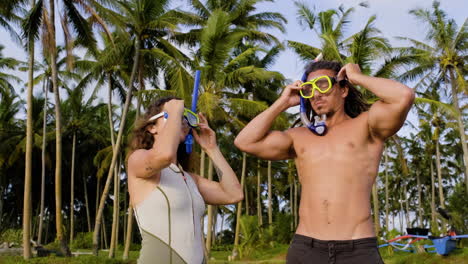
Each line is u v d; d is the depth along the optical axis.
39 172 38.91
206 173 25.86
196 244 2.31
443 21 24.03
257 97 24.50
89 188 43.56
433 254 15.49
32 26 16.48
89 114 34.94
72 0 17.23
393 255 17.95
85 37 18.59
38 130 35.25
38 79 29.12
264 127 2.57
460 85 23.06
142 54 19.56
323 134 2.45
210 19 18.52
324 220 2.28
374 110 2.33
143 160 2.20
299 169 2.50
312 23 21.88
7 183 39.91
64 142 37.84
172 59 18.55
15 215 42.12
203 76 18.52
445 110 20.00
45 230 44.84
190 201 2.35
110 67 21.28
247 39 26.50
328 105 2.46
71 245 34.38
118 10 17.80
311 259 2.27
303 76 2.61
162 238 2.21
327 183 2.33
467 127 35.62
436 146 37.06
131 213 20.45
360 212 2.27
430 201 57.28
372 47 19.20
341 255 2.21
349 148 2.37
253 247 22.66
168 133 2.19
